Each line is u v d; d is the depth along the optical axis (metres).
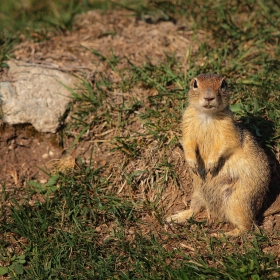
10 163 11.68
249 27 13.46
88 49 13.22
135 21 14.20
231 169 9.87
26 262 9.62
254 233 9.64
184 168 10.98
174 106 11.78
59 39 13.83
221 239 9.61
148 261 9.11
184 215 10.44
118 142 11.38
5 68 12.59
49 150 11.80
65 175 11.05
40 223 10.20
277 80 12.07
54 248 9.62
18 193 11.07
